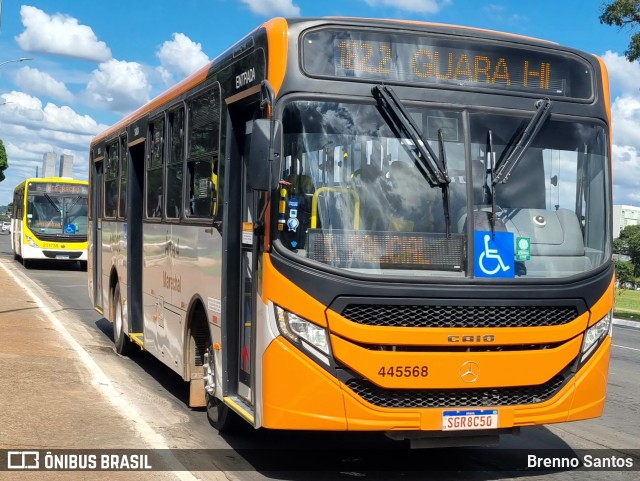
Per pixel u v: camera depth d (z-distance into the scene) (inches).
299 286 232.7
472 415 238.4
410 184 243.8
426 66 254.4
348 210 239.3
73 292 928.3
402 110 246.1
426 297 235.6
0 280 1015.0
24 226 1331.2
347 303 231.9
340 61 247.4
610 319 262.2
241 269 281.4
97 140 597.9
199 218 318.0
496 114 256.7
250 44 265.9
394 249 239.1
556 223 257.4
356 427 231.5
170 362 361.7
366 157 243.1
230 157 284.2
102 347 520.7
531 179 258.1
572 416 251.0
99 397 349.4
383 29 252.2
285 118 240.7
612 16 874.1
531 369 243.0
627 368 531.5
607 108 274.4
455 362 235.8
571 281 250.2
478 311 240.1
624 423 357.7
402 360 232.4
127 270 455.2
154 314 395.2
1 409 320.8
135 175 456.8
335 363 231.6
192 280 325.4
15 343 490.6
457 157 249.3
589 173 266.1
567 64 270.4
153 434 293.1
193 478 243.3
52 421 304.8
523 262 249.4
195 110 331.6
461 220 245.1
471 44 259.8
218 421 310.3
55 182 1349.7
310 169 239.6
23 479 234.8
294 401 232.1
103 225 553.3
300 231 237.0
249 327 269.6
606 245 265.4
